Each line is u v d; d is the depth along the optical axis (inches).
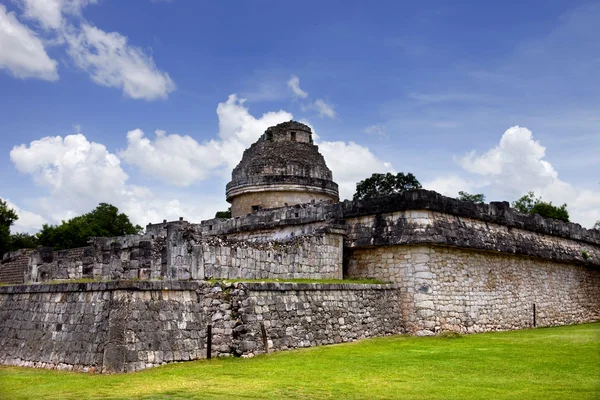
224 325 677.9
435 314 920.3
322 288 803.4
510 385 510.0
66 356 636.1
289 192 1318.9
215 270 733.9
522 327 1118.4
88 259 968.9
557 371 580.1
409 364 627.2
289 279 846.5
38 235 2506.2
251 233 1160.2
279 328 720.3
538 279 1203.9
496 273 1076.5
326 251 956.6
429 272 930.7
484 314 1025.5
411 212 944.3
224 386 506.0
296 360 651.5
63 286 682.2
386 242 948.6
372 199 987.3
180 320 650.2
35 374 606.5
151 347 611.5
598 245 1471.5
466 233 992.2
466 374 566.3
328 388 496.7
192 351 649.0
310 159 1363.2
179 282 666.8
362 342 815.7
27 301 737.6
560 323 1251.2
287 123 1395.2
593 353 703.7
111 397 469.1
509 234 1114.7
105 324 609.3
